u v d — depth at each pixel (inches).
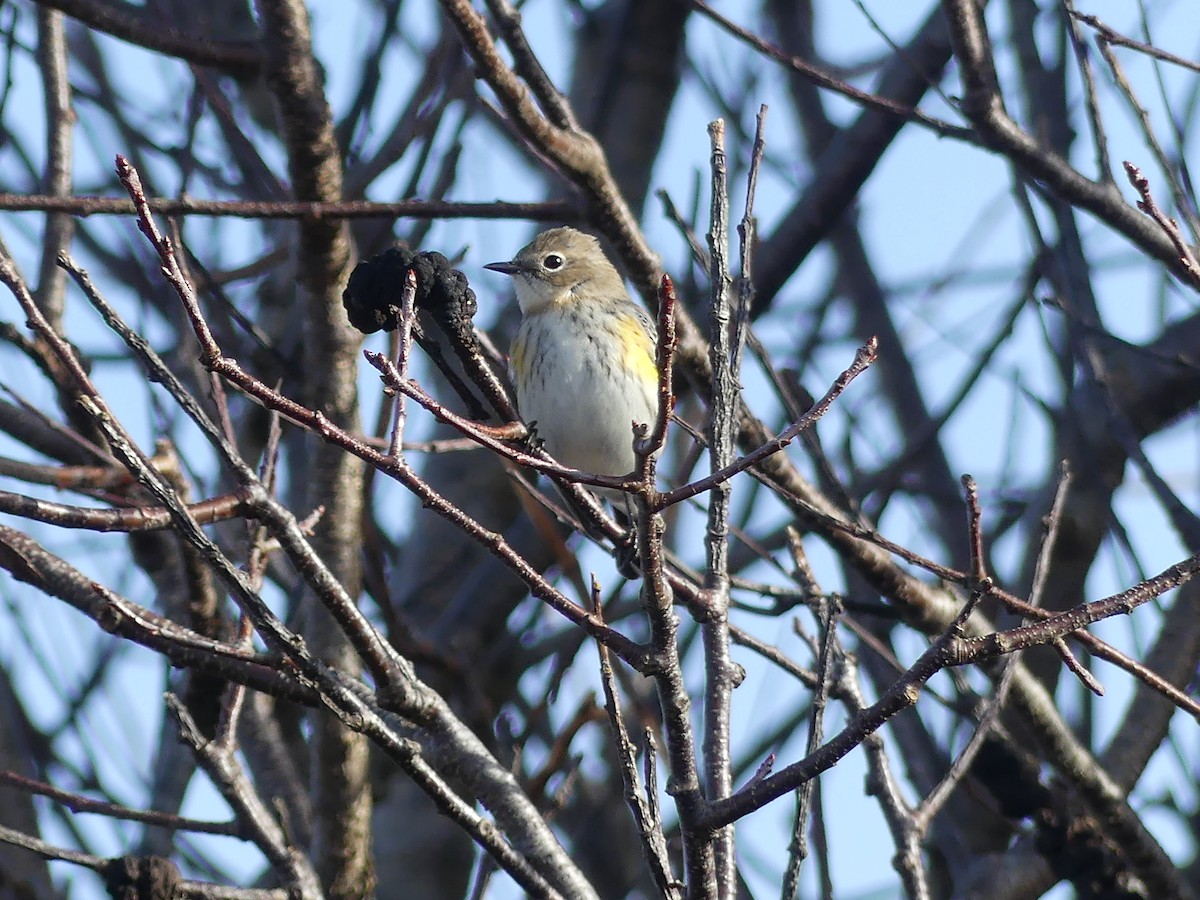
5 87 489.7
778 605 441.1
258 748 439.8
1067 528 546.3
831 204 549.6
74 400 428.5
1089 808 442.9
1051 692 533.6
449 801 294.2
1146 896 446.6
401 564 647.1
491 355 399.2
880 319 627.8
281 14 389.7
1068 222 500.7
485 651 587.2
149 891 311.3
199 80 466.0
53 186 451.2
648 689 575.2
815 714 334.6
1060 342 556.4
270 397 256.4
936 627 448.5
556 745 418.9
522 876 296.8
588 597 497.7
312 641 404.5
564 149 407.8
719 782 324.8
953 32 421.4
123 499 378.9
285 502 540.7
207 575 393.7
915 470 595.5
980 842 528.4
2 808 474.3
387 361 260.1
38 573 334.6
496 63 388.2
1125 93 421.7
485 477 651.5
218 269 557.3
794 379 461.4
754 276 553.6
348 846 379.9
